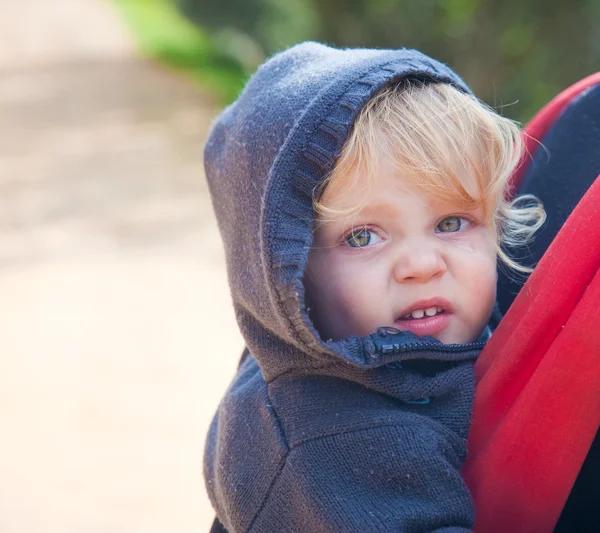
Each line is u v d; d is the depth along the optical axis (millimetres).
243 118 1817
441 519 1499
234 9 25281
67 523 4582
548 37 9688
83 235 9820
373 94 1665
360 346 1586
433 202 1666
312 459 1592
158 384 6121
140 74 20594
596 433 1575
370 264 1665
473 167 1685
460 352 1666
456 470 1563
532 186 1950
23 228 10211
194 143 14375
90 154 13852
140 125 15719
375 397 1628
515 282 1910
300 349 1624
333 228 1678
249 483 1691
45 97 18484
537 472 1538
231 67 22078
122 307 7605
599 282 1466
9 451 5340
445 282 1685
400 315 1687
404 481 1530
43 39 25625
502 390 1606
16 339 7008
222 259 8844
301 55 1858
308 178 1626
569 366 1484
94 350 6727
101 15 29250
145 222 10219
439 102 1698
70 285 8211
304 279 1741
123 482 4965
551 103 2004
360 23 13961
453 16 11508
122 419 5660
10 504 4785
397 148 1640
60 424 5617
